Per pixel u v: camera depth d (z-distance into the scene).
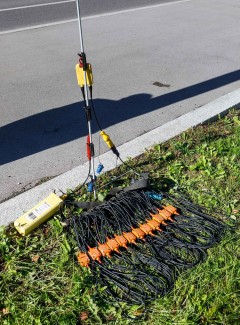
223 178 3.54
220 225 3.03
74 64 6.44
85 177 3.56
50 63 6.47
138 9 10.27
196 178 3.54
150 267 2.70
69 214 3.15
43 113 4.88
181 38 7.80
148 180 3.39
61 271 2.67
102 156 3.85
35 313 2.39
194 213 3.15
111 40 7.64
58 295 2.52
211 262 2.69
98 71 6.15
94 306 2.41
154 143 4.06
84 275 2.63
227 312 2.38
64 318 2.35
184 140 4.13
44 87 5.60
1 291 2.54
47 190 3.41
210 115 4.58
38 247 2.87
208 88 5.60
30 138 4.36
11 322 2.34
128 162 3.76
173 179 3.53
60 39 7.66
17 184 3.64
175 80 5.85
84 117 4.79
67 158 4.02
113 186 3.46
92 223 3.05
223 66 6.40
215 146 4.00
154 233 2.96
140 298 2.48
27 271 2.67
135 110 4.97
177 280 2.56
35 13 9.77
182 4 10.87
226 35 8.03
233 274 2.57
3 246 2.82
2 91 5.47
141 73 6.09
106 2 11.08
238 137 4.15
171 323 2.32
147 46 7.31
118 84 5.70
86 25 8.68
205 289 2.50
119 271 2.66
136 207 3.15
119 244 2.83
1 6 10.56
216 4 10.84
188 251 2.79
